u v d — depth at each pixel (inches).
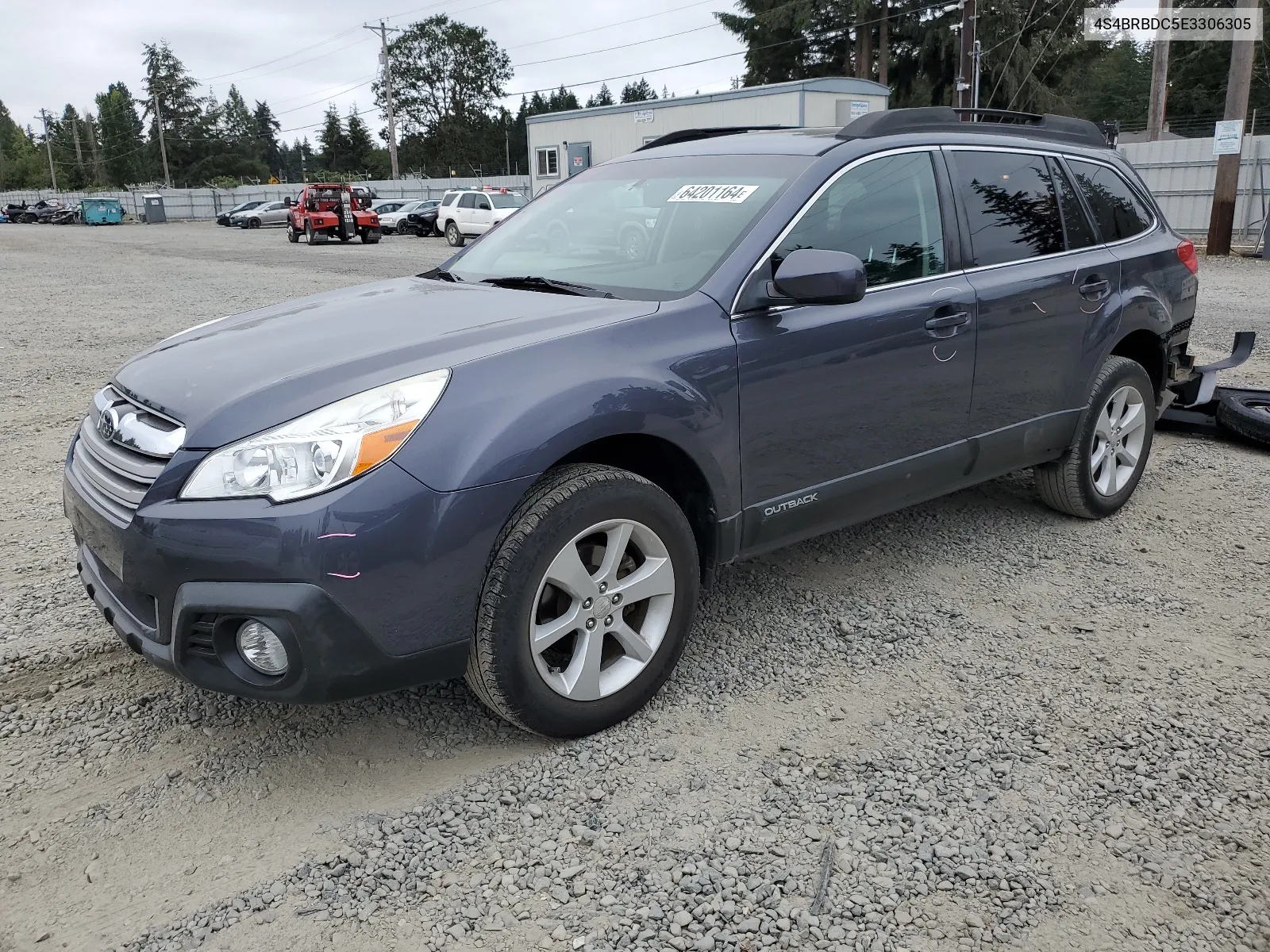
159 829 98.7
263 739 114.3
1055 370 164.7
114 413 109.0
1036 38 1652.3
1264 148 794.2
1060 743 112.8
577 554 106.7
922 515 189.0
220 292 607.8
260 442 94.6
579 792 104.1
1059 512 188.4
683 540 116.3
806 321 127.0
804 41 1829.5
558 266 142.7
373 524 93.6
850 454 135.5
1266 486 205.3
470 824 99.0
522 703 105.9
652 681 117.5
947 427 148.3
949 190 150.2
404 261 877.8
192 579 94.1
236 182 3181.6
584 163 1205.1
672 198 142.3
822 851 95.0
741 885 90.5
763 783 105.6
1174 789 104.4
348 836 97.4
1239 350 243.0
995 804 102.0
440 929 85.4
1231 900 89.0
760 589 155.3
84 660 133.0
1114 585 156.4
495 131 3644.2
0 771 107.9
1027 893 89.7
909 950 83.1
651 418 110.4
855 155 138.8
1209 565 164.2
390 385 99.0
